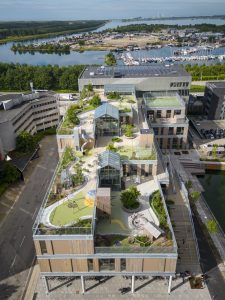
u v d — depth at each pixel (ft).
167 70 410.31
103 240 164.66
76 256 160.45
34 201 264.31
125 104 305.73
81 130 239.50
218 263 197.26
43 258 161.17
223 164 316.40
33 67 649.20
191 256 198.59
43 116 404.57
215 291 178.09
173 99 358.02
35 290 181.68
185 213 226.58
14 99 369.71
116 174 202.08
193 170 313.32
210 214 248.73
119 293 177.37
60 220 162.09
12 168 284.00
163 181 220.43
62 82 610.65
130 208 186.70
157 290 178.50
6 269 197.88
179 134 339.98
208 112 428.97
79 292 178.40
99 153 230.89
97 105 305.12
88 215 165.17
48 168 316.81
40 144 372.58
